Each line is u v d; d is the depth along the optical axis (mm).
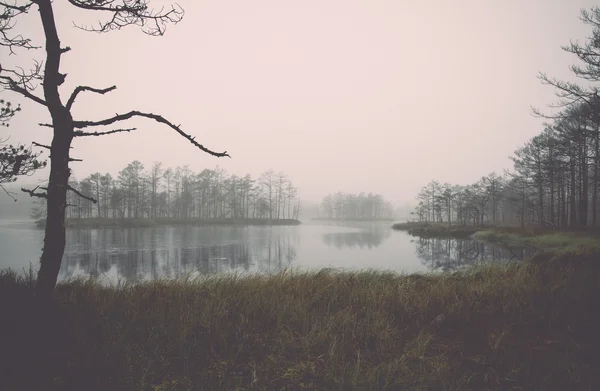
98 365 2896
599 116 15609
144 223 60844
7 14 3885
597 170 26562
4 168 5055
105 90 4137
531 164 36562
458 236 42156
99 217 61031
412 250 27188
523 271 7055
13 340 3135
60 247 3971
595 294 4465
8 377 2672
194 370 2920
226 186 85562
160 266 18938
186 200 77375
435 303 4852
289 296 5168
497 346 3281
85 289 5781
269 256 23531
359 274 8539
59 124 3863
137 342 3396
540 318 3982
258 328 3795
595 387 2564
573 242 21781
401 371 2906
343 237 42469
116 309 4234
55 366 2875
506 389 2639
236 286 6062
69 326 3541
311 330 3695
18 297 4109
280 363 3082
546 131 33906
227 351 3277
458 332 3838
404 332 3916
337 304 4926
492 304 4566
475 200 55344
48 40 3830
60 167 3893
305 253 25328
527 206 43344
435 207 70750
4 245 28891
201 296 5117
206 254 24703
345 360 3152
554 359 2990
